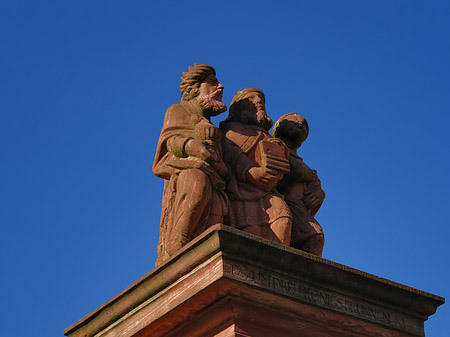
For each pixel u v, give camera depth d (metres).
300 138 17.47
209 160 15.43
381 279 15.11
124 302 14.92
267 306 14.12
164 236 15.86
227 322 14.04
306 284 14.50
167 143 15.94
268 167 15.88
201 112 16.30
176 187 15.47
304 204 16.67
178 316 14.34
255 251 13.96
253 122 16.67
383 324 15.09
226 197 15.62
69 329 15.64
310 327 14.59
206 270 13.93
